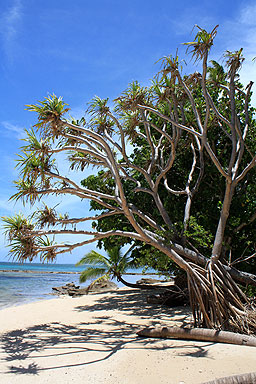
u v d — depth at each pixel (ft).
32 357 21.85
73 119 35.06
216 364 18.06
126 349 22.79
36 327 33.42
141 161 46.39
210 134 41.91
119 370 18.15
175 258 30.78
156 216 46.73
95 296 63.21
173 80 32.89
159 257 35.14
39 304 52.90
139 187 36.55
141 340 26.07
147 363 19.10
